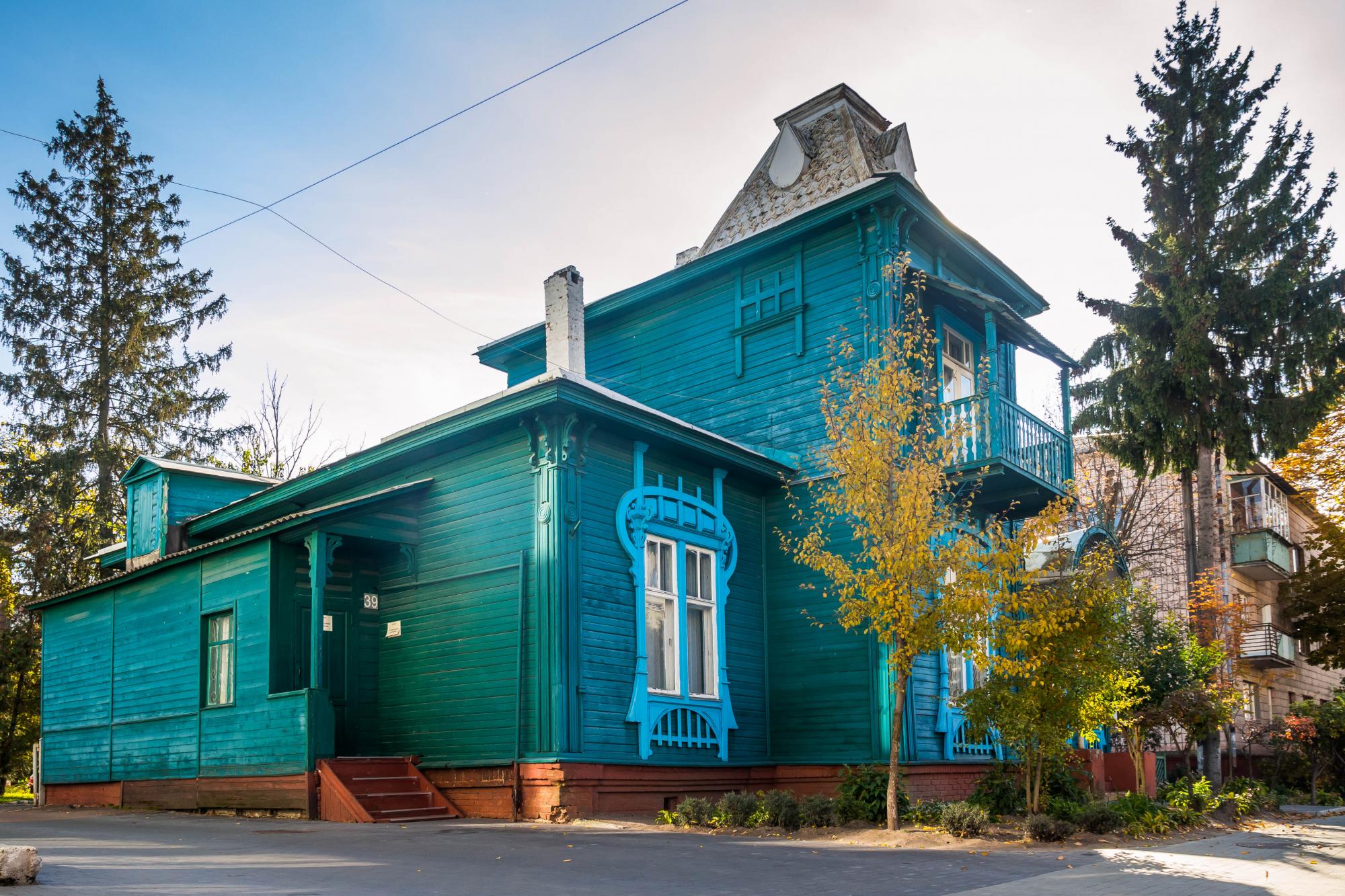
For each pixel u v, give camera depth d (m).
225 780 15.19
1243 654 31.92
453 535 15.60
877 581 12.62
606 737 14.06
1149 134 24.58
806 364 17.70
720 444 16.30
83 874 7.85
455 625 15.21
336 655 15.80
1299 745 26.73
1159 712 19.00
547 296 19.67
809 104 20.64
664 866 9.26
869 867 9.52
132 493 21.88
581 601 14.11
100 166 34.44
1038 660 12.30
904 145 20.55
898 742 12.95
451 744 14.83
